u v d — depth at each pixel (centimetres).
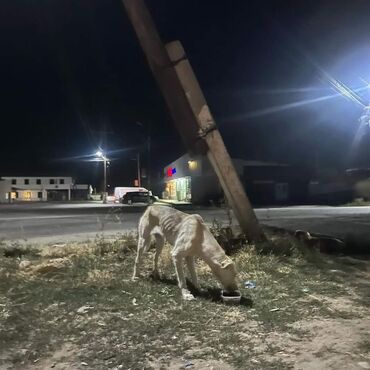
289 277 368
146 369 207
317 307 292
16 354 228
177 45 442
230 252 441
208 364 211
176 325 256
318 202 2023
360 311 286
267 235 521
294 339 238
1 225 879
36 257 441
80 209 1628
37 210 1599
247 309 284
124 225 849
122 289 324
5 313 280
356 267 420
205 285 339
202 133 448
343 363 210
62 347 234
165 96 450
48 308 289
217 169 464
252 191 2030
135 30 442
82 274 367
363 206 1678
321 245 502
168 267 386
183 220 319
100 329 253
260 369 205
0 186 3641
